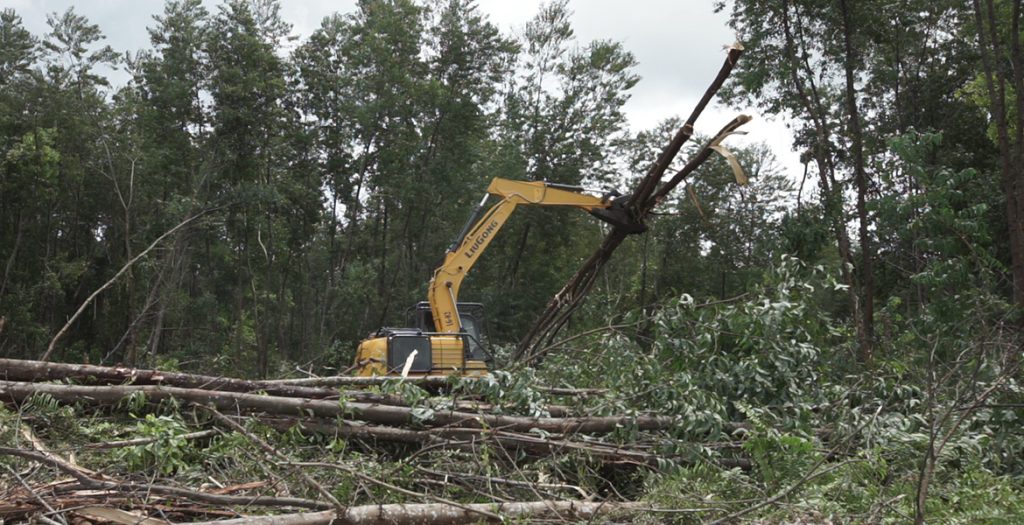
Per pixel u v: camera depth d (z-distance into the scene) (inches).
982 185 844.0
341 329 1348.4
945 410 228.4
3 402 243.8
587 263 481.4
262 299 1473.9
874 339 472.7
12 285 1266.0
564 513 208.4
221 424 249.4
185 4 1165.1
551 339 467.2
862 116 976.9
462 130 1310.3
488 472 226.2
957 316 421.4
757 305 321.1
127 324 1219.2
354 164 1385.3
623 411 273.6
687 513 210.2
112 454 224.2
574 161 1376.7
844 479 221.6
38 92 1278.3
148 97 1239.5
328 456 234.1
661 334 315.0
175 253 1091.9
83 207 1407.5
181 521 191.2
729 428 278.7
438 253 1387.8
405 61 1302.9
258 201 1150.3
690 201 1440.7
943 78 978.1
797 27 833.5
